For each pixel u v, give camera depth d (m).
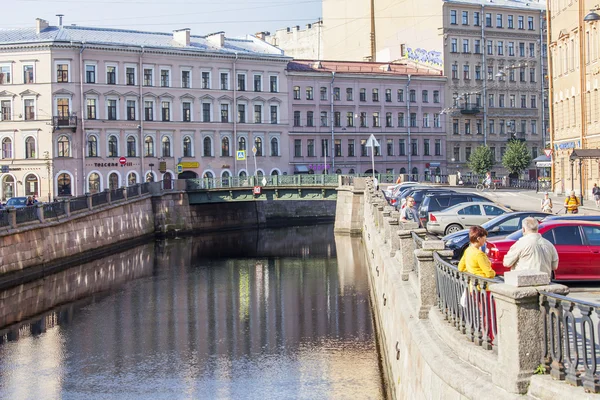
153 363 21.69
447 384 8.79
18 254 37.22
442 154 87.88
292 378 19.66
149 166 72.75
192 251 51.88
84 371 21.08
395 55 92.00
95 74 69.81
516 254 10.49
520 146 76.44
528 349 7.46
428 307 11.91
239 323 26.97
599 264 16.62
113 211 53.16
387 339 19.30
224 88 76.94
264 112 79.12
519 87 91.38
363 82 84.00
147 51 72.00
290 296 32.34
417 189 39.69
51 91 67.94
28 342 24.72
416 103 86.38
